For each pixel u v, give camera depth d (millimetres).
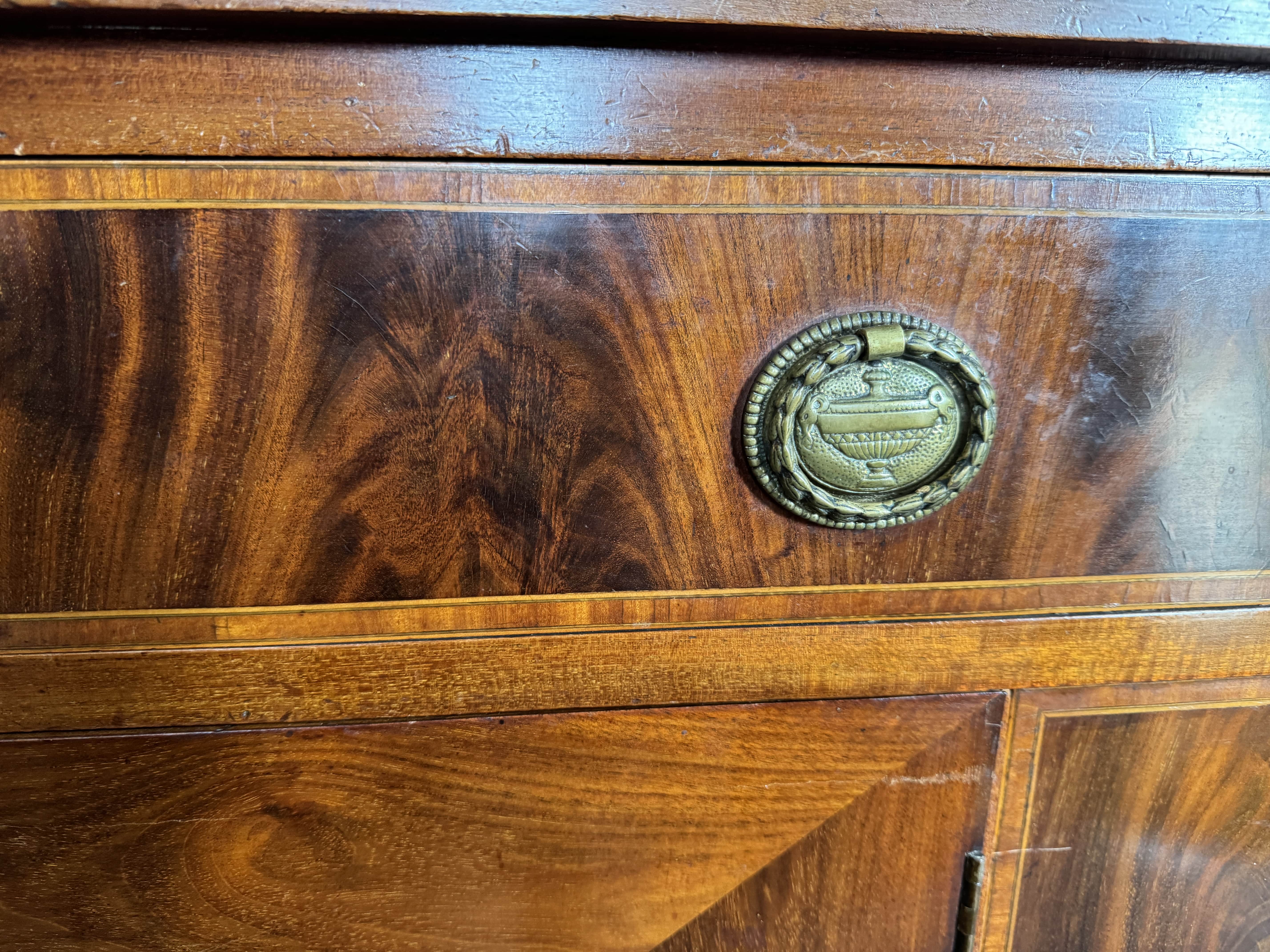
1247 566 451
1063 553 439
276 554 396
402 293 372
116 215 354
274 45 350
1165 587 451
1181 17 366
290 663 410
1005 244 395
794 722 447
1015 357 408
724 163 378
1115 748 475
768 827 462
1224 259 410
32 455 372
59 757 407
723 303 388
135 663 401
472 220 369
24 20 335
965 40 366
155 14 332
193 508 386
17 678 396
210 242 360
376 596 407
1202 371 420
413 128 361
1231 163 401
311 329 371
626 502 407
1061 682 458
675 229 379
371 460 389
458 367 383
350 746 424
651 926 469
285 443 383
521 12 336
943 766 463
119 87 347
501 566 409
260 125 354
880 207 386
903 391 389
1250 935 508
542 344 384
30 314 358
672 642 428
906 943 488
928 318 399
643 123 371
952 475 406
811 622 435
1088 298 405
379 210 365
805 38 363
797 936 479
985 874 480
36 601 389
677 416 398
